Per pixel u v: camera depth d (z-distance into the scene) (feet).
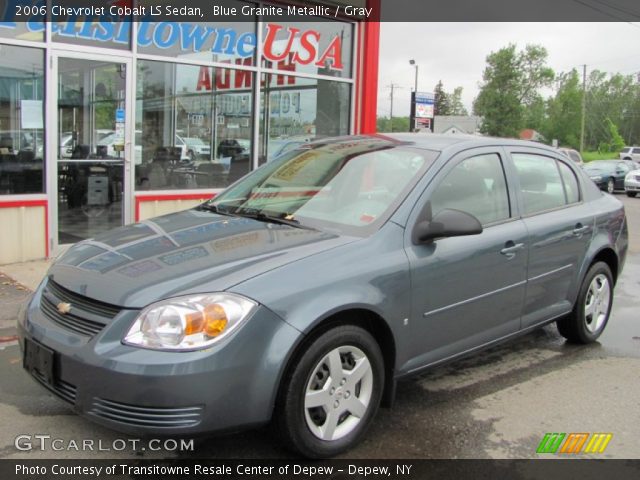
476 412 13.20
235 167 31.78
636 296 24.00
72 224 26.12
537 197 15.65
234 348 9.57
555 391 14.44
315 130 35.09
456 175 13.55
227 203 14.57
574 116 323.57
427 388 14.43
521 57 304.09
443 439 11.97
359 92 36.40
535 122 306.35
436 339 12.67
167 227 13.04
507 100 258.98
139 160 28.19
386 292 11.38
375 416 12.63
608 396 14.24
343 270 10.95
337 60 35.42
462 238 13.05
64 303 10.66
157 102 28.48
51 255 25.38
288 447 10.48
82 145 26.12
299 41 33.47
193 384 9.33
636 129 367.25
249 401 9.75
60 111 25.30
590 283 17.12
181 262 10.82
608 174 84.23
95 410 9.68
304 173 14.48
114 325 9.77
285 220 12.92
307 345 10.34
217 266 10.56
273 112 32.94
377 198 12.73
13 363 15.05
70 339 10.08
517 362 16.30
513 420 12.89
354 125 36.50
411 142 14.52
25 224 24.59
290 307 10.12
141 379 9.27
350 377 11.02
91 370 9.59
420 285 12.04
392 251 11.76
